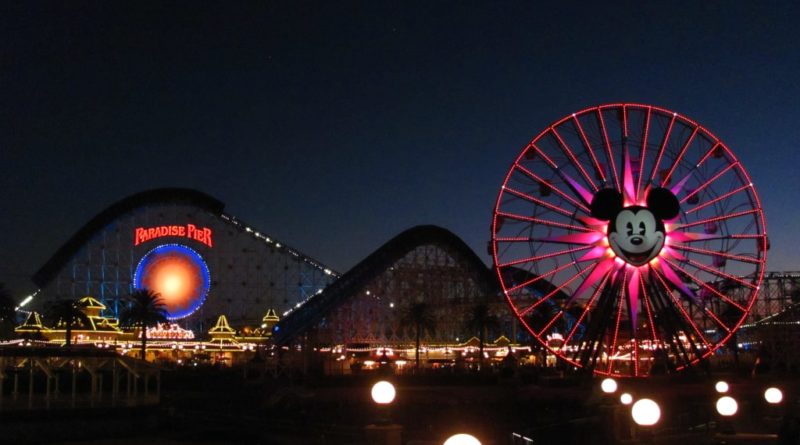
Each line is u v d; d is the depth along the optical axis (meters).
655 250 76.69
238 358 158.88
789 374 98.81
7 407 57.75
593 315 79.25
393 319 139.00
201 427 63.97
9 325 133.12
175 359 153.88
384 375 91.94
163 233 150.25
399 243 137.88
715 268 80.00
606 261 76.75
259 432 60.53
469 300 143.25
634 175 78.75
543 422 60.38
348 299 131.50
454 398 78.94
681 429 47.59
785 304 111.81
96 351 62.88
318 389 81.81
